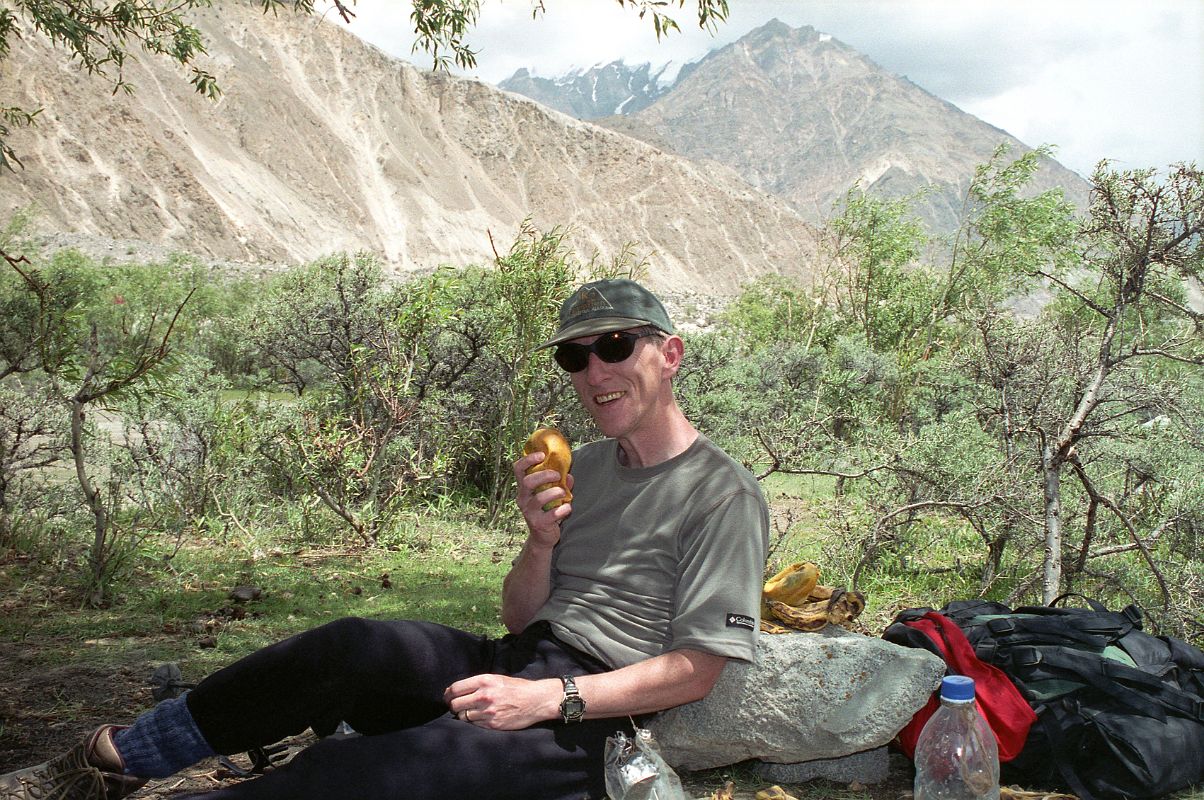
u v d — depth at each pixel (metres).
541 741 2.46
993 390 6.10
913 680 2.91
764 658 2.99
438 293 8.57
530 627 2.77
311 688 2.38
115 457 8.41
